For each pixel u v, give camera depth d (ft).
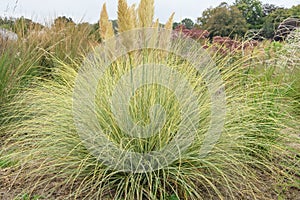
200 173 10.07
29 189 10.19
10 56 17.47
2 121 14.93
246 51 14.52
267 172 11.45
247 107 11.51
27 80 17.60
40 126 11.66
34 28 23.32
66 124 10.87
